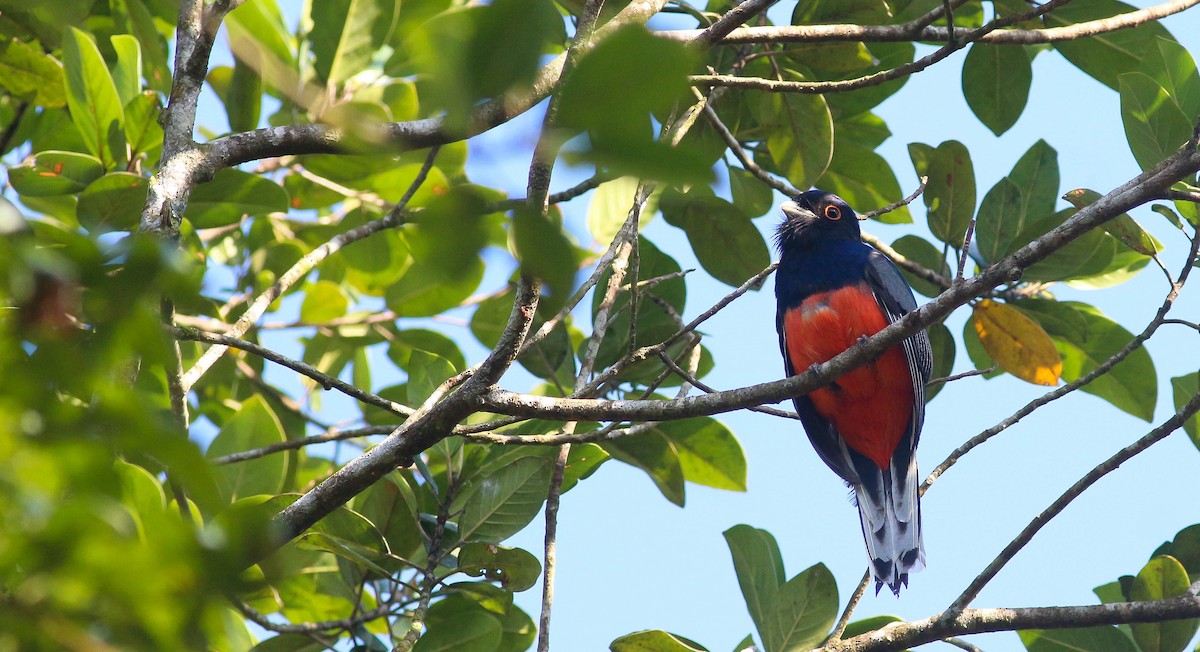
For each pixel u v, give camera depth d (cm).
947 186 1236
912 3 1348
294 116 1226
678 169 259
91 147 1118
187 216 1147
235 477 1130
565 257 284
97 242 289
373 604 1170
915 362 1198
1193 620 997
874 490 1279
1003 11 1266
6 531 313
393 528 1057
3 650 320
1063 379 1288
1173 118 1057
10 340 294
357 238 1034
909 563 1186
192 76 850
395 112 1333
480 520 1002
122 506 339
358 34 1212
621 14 855
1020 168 1267
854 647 938
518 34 274
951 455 1005
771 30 1016
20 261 283
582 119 261
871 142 1461
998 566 939
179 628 331
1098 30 1066
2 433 302
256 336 1452
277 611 1096
